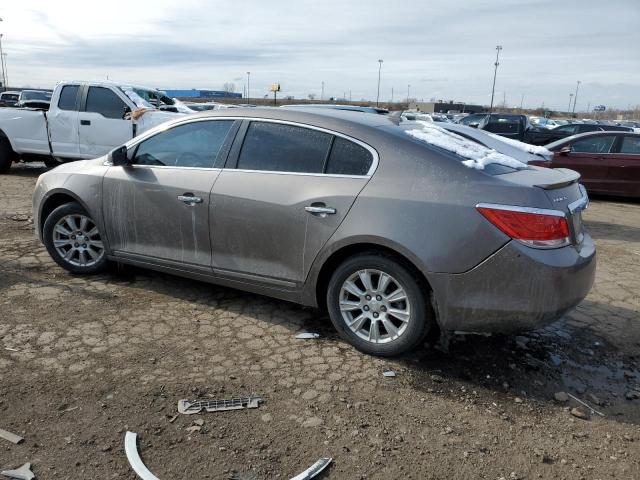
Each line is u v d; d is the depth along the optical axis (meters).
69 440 2.75
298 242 3.81
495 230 3.26
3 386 3.19
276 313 4.42
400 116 4.43
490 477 2.64
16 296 4.52
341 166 3.75
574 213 3.52
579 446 2.91
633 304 5.05
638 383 3.61
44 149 10.75
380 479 2.58
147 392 3.20
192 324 4.15
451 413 3.15
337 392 3.29
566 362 3.85
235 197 4.02
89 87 10.28
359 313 3.79
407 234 3.40
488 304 3.32
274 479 2.54
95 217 4.77
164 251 4.48
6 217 7.41
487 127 16.77
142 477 2.50
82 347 3.70
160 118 9.71
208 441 2.79
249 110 4.24
